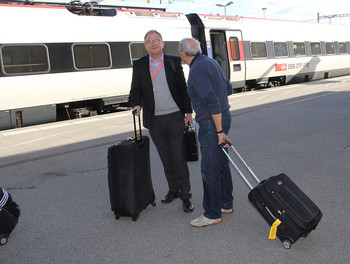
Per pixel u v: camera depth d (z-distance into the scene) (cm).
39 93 935
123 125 902
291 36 1705
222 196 361
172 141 378
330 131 709
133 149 352
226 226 342
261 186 299
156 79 369
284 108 1031
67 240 332
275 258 284
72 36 992
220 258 289
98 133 812
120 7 1238
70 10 1024
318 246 297
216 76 322
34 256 307
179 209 388
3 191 332
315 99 1173
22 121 927
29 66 917
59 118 1057
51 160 607
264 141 661
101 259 298
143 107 383
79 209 402
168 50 1211
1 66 874
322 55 1898
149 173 383
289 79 1717
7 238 329
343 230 320
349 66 2128
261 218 354
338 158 529
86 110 1084
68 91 987
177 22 1247
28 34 916
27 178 518
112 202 365
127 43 1108
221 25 1389
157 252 304
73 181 497
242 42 1462
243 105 1142
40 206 414
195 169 519
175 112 373
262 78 1562
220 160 346
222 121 332
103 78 1051
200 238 323
